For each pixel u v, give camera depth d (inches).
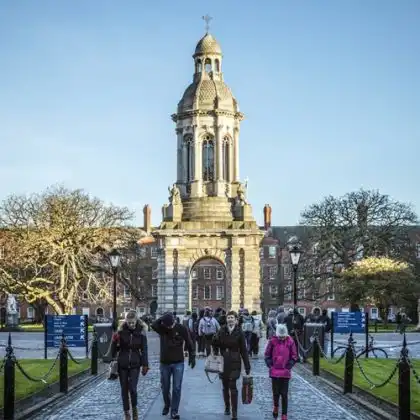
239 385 1352.1
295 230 6402.6
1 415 934.4
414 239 5172.2
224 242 3410.4
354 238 4192.9
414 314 4303.6
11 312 3548.2
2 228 3762.3
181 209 3484.3
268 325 2113.7
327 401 1143.0
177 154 3634.4
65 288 3673.7
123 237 3944.4
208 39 3698.3
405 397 908.0
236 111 3634.4
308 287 4276.6
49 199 3818.9
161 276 3422.7
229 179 3602.4
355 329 1797.5
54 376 1348.4
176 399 959.0
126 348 914.7
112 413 1015.6
